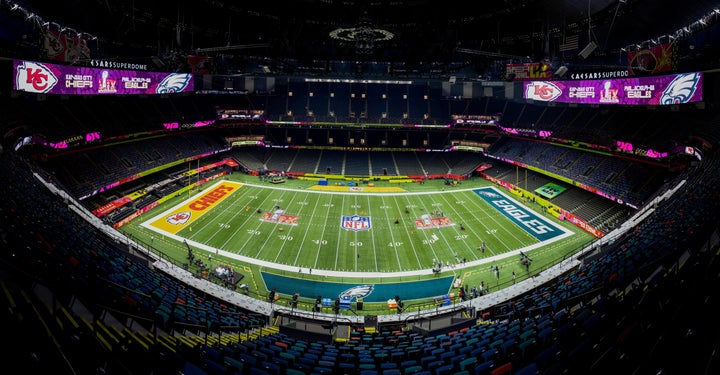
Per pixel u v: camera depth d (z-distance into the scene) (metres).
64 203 37.88
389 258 44.72
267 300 35.81
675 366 9.49
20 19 44.47
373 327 29.25
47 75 44.28
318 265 42.81
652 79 47.62
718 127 44.44
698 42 46.72
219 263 42.19
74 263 21.50
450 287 38.88
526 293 32.69
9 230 20.94
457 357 16.19
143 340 15.41
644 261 25.19
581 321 17.94
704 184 35.50
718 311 10.58
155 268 33.41
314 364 16.61
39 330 11.97
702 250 19.48
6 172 32.12
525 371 12.94
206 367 14.15
